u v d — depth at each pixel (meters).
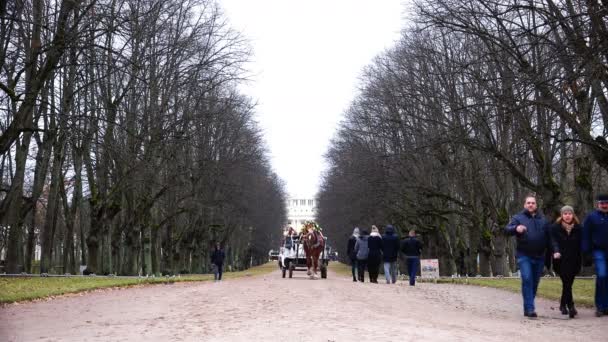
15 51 24.61
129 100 37.47
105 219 39.16
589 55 16.73
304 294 18.88
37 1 23.83
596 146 19.94
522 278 13.98
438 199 48.81
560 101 22.41
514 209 40.09
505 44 21.91
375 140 51.62
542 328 11.90
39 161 35.91
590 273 31.12
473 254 44.84
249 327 10.96
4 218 32.47
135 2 31.20
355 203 56.84
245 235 95.19
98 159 37.62
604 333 11.22
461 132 29.84
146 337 10.07
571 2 18.84
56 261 70.19
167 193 50.41
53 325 12.22
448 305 17.06
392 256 27.56
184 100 39.50
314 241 32.16
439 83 36.47
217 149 50.38
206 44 38.84
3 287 22.75
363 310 14.03
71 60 25.84
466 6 25.44
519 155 29.81
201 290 22.66
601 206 13.73
